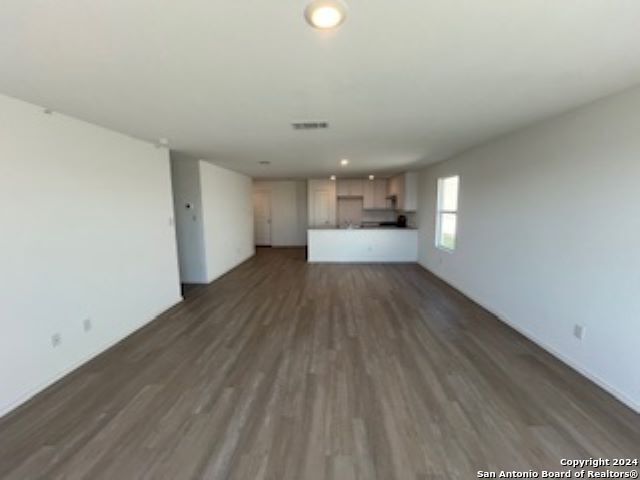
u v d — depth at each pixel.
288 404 2.25
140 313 3.74
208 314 4.12
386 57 1.69
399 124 3.08
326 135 3.55
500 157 3.78
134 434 1.97
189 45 1.54
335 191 9.62
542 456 1.78
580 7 1.25
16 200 2.30
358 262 7.60
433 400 2.28
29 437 1.95
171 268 4.44
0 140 2.19
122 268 3.43
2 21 1.30
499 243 3.85
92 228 3.02
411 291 5.12
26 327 2.36
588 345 2.53
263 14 1.28
